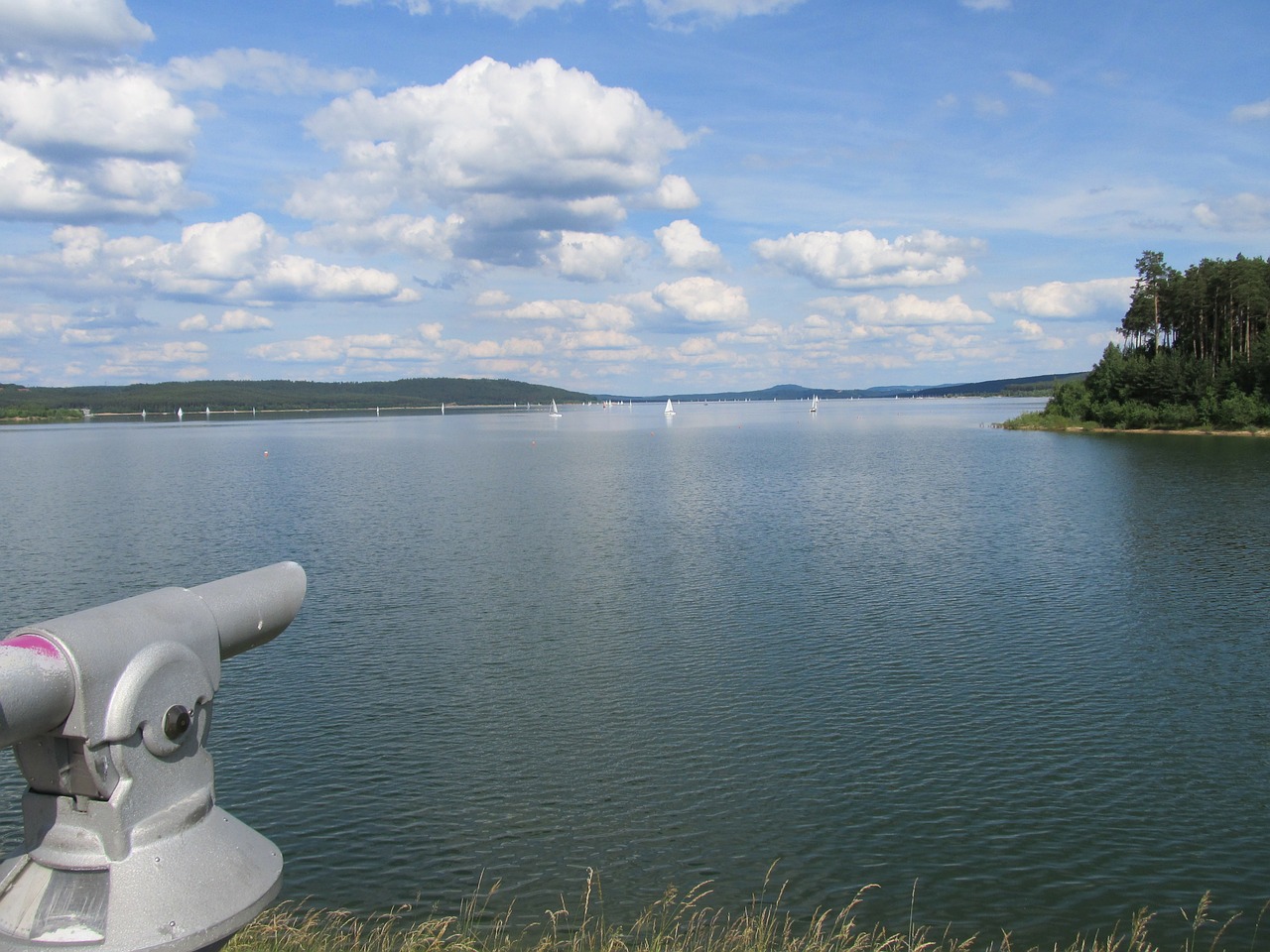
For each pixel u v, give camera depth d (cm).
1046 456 8769
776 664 2428
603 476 7694
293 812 1705
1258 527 4422
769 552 3925
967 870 1522
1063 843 1593
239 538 4481
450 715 2119
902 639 2634
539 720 2084
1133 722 2050
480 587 3319
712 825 1656
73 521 5194
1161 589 3183
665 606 3017
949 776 1816
